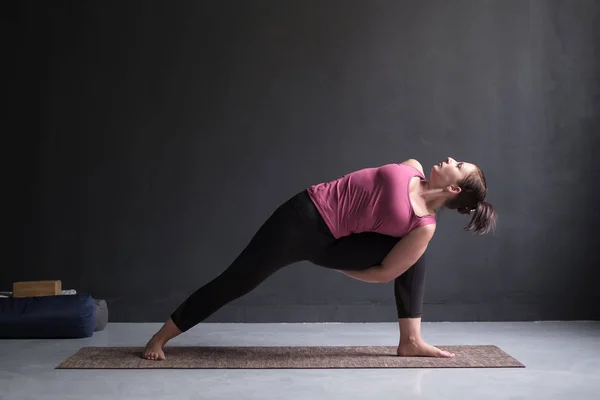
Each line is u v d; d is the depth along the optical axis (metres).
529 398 3.21
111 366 3.83
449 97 5.62
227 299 4.04
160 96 5.61
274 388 3.37
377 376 3.62
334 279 5.59
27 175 5.58
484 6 5.63
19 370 3.77
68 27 5.60
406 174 3.94
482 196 4.01
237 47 5.62
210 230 5.60
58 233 5.57
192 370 3.76
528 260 5.62
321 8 5.62
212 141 5.61
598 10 5.61
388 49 5.62
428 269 5.61
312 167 5.61
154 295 5.59
